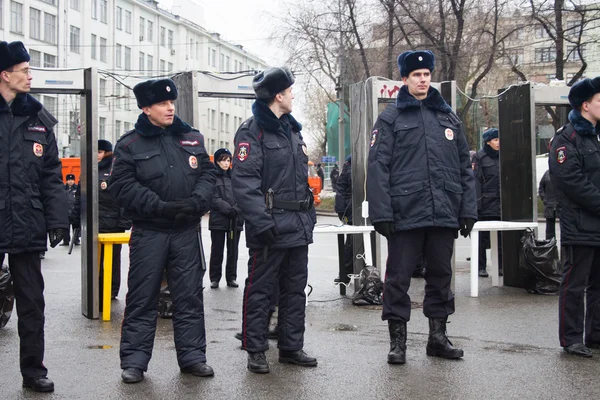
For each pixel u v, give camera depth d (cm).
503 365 536
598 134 582
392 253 545
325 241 1733
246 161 516
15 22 4706
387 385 485
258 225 507
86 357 568
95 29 5478
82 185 752
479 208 1020
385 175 539
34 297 475
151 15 6244
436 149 541
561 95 955
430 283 560
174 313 520
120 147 511
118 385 488
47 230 478
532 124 922
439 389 475
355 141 877
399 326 545
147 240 507
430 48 2436
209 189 523
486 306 794
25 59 468
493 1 2325
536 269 870
